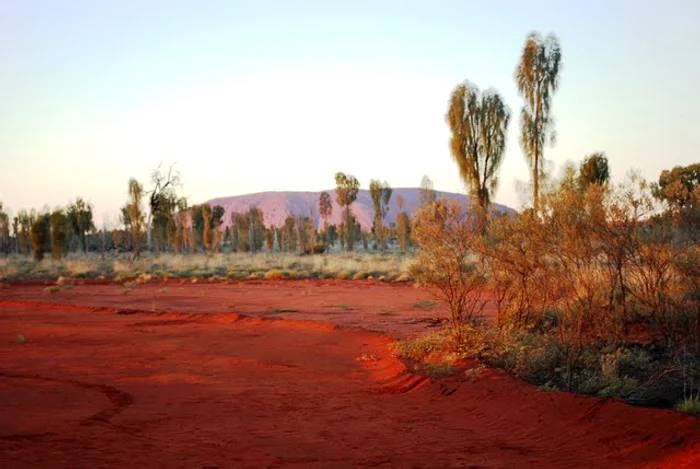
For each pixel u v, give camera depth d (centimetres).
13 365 1362
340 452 741
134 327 2027
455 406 982
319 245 8438
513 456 716
